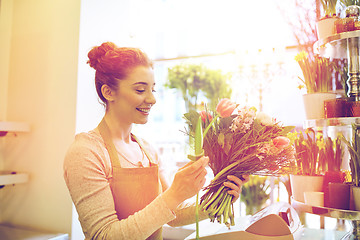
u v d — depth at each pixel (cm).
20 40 237
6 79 239
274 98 225
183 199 96
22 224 225
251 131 100
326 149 134
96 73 122
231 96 240
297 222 114
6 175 203
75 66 212
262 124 100
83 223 100
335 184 115
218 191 104
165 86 268
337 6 135
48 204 215
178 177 96
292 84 219
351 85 126
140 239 94
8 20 240
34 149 224
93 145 112
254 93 230
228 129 101
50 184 216
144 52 123
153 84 123
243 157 103
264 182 206
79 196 100
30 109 228
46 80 223
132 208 114
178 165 245
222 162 104
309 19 150
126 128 127
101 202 100
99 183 102
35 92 227
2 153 237
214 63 254
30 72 230
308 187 129
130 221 95
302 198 132
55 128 217
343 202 112
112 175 114
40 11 230
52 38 223
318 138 141
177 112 329
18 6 240
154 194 120
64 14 221
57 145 215
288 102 220
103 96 121
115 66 114
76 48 213
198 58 256
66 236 203
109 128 122
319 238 134
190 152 104
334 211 111
